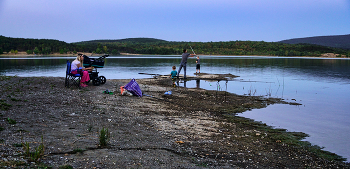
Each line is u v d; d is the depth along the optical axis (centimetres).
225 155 594
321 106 1218
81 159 457
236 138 738
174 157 540
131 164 466
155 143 620
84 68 1322
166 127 782
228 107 1157
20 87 1134
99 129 669
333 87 1841
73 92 1139
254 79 2283
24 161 412
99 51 12362
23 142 501
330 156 647
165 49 14212
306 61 6284
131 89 1226
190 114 988
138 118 848
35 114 728
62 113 779
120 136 632
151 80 1994
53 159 441
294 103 1277
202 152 598
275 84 1972
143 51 14075
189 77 2248
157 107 1047
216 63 4981
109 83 1534
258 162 573
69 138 563
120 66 3816
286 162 593
